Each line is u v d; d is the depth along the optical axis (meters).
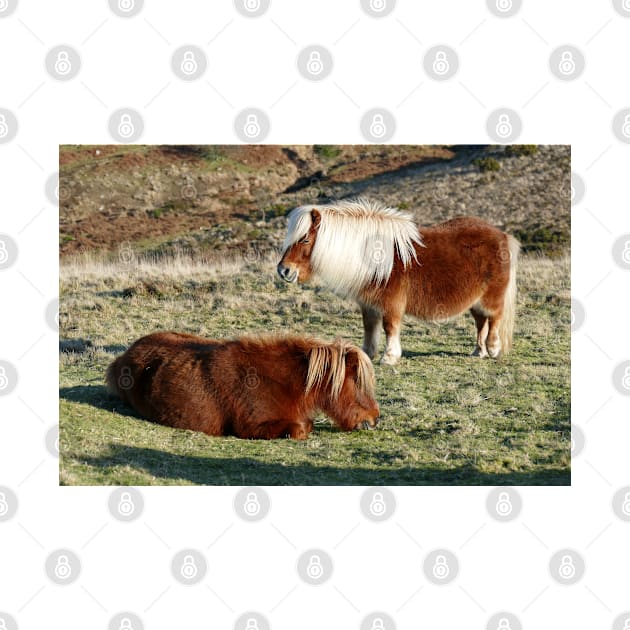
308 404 8.37
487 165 36.75
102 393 9.54
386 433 8.48
